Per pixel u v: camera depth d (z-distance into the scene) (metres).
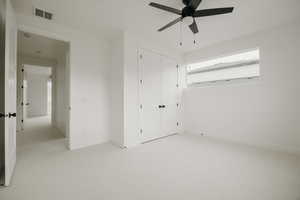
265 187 1.71
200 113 4.08
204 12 1.92
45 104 8.29
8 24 1.72
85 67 3.11
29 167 2.18
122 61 3.10
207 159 2.49
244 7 2.23
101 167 2.20
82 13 2.40
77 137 3.01
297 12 2.36
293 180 1.85
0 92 2.06
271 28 2.89
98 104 3.31
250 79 3.28
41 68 6.22
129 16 2.50
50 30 2.65
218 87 3.71
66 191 1.64
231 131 3.47
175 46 3.91
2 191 1.62
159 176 1.96
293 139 2.67
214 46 3.76
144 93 3.45
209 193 1.62
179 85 4.32
